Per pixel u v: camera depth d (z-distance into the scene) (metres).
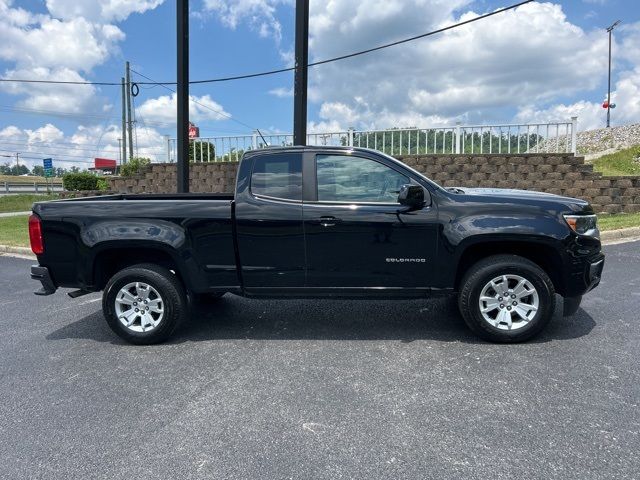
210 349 4.72
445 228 4.57
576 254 4.46
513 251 4.76
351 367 4.16
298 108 9.71
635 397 3.46
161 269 4.89
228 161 13.59
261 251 4.80
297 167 4.82
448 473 2.68
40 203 4.99
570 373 3.88
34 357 4.66
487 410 3.35
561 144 12.01
